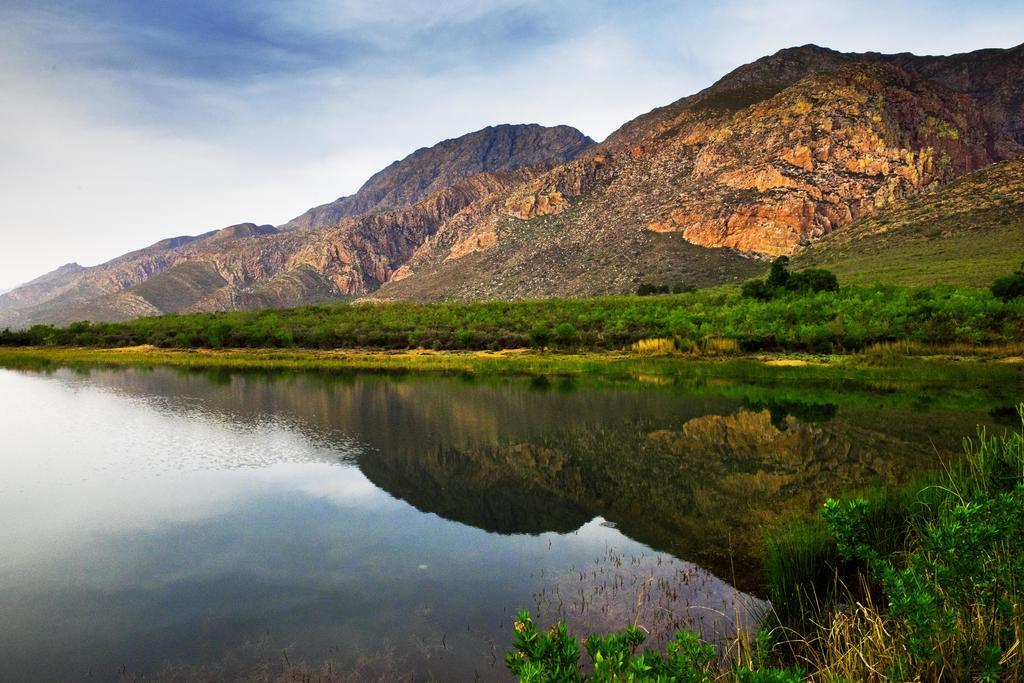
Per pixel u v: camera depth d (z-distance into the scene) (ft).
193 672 22.26
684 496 43.19
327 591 28.91
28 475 50.31
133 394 96.73
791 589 24.22
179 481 48.75
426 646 23.56
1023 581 14.66
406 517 40.06
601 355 140.87
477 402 87.15
